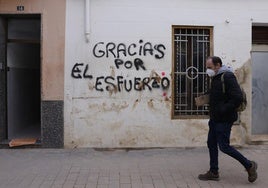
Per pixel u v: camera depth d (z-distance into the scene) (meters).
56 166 7.32
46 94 8.56
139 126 8.73
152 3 8.66
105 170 7.07
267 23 9.01
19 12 8.48
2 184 6.25
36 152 8.35
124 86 8.68
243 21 8.91
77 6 8.53
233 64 8.91
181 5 8.73
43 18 8.50
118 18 8.62
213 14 8.82
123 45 8.64
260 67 9.52
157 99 8.75
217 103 6.30
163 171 7.03
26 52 9.95
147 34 8.68
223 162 7.64
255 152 8.50
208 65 6.40
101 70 8.62
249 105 9.05
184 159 7.89
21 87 9.84
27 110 10.23
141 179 6.54
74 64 8.57
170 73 8.76
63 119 8.60
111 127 8.68
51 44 8.52
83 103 8.62
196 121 8.84
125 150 8.62
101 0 8.55
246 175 6.80
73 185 6.20
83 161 7.69
